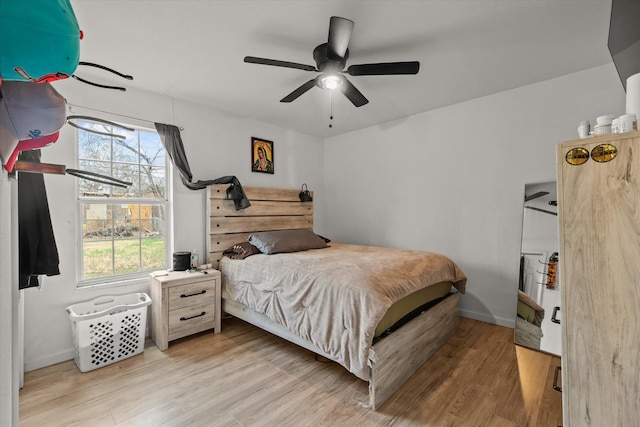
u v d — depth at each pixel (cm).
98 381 202
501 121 294
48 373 211
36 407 174
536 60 233
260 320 258
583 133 132
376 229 398
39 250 175
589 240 113
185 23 183
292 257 265
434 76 259
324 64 198
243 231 340
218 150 333
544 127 271
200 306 273
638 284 104
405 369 200
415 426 160
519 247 286
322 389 194
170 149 287
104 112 256
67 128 237
